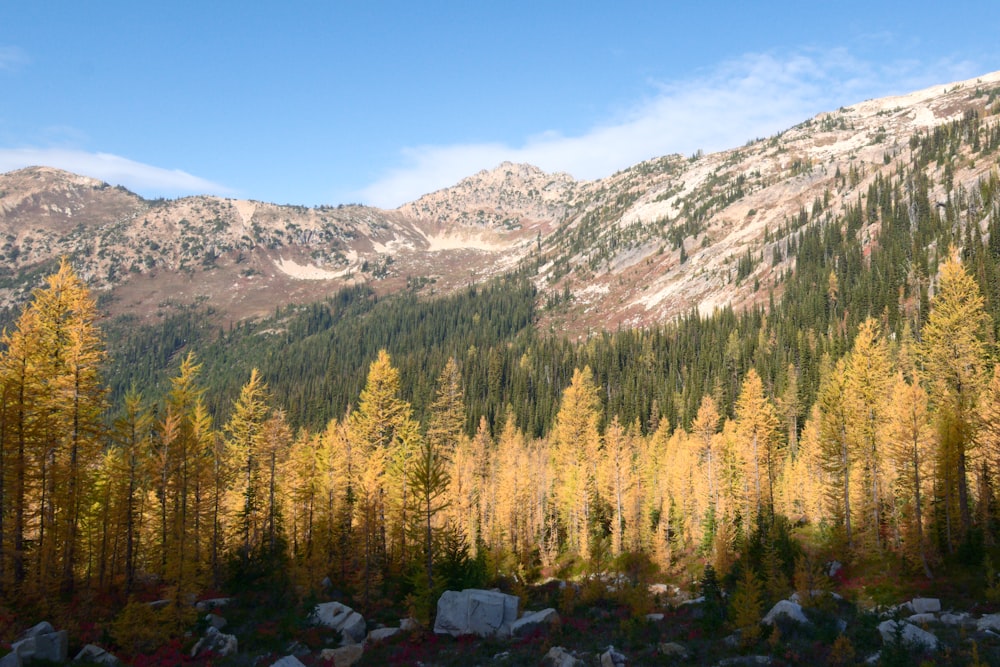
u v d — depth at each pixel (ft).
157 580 129.29
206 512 136.67
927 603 98.78
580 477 197.16
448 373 274.77
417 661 87.30
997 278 303.89
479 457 249.55
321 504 162.40
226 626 103.65
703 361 408.87
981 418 127.03
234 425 154.71
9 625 81.15
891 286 398.42
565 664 76.48
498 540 181.57
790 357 372.99
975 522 127.34
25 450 100.01
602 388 407.23
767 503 171.32
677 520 200.85
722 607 101.35
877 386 147.23
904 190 558.97
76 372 107.96
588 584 131.85
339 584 140.87
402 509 149.18
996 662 63.26
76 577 122.72
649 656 78.95
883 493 147.64
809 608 89.56
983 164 516.73
